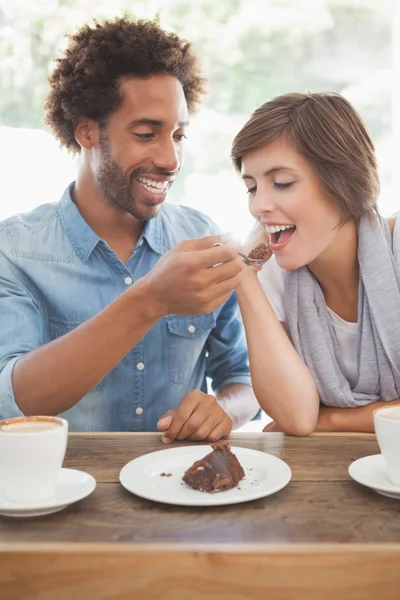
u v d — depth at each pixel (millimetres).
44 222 1789
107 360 1365
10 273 1722
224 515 949
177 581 831
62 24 4094
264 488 1015
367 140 1568
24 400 1409
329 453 1239
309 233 1523
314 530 896
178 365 1815
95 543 855
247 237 1597
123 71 1625
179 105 1670
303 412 1500
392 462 1008
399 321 1588
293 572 827
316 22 4277
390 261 1596
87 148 1745
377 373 1639
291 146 1478
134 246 1811
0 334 1649
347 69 4309
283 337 1585
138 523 924
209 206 4422
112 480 1096
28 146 3945
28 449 936
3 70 4090
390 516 942
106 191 1713
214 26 4297
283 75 4344
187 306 1301
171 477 1100
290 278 1685
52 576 836
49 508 941
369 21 4250
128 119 1632
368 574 830
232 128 4383
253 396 1844
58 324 1764
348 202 1520
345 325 1682
